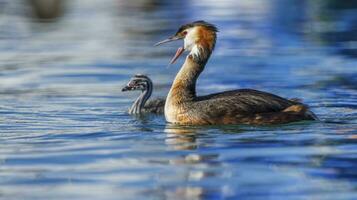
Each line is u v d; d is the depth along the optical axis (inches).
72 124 673.0
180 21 1334.9
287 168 520.1
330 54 1019.9
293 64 957.8
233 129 637.9
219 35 1184.2
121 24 1322.6
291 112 655.1
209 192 471.8
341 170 514.6
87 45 1134.4
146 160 543.5
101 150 573.6
